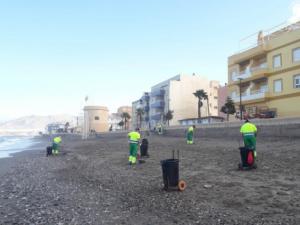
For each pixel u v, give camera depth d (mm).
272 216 8219
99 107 121938
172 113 80938
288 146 22844
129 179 14945
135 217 8906
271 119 33031
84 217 9102
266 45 47344
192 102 85875
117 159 24828
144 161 20484
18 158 33469
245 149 14961
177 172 11758
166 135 57594
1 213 9938
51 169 21797
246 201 9742
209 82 88812
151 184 13273
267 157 18625
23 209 10352
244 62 53188
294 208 8727
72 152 37594
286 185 11336
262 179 12586
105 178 15883
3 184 15938
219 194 10797
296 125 29766
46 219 9031
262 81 48812
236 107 53312
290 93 42844
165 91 88000
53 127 190500
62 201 11281
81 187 13930
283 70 44250
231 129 39625
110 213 9406
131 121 113750
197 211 9094
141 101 101750
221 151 23797
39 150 50562
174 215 8898
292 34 42969
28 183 15922
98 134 90688
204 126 45938
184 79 86125
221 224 7930
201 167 16875
